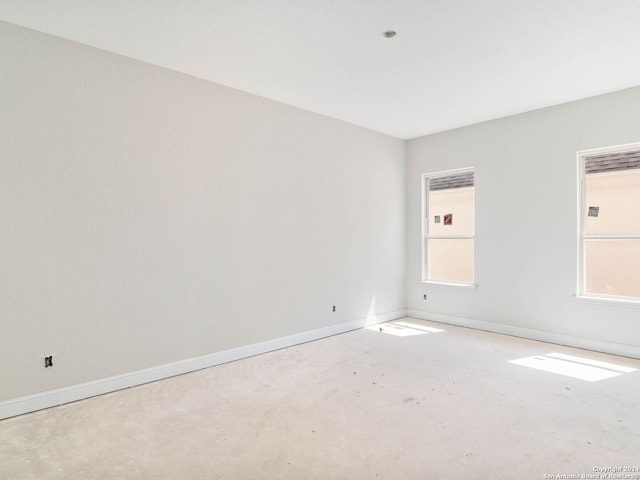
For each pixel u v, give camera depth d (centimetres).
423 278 575
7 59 266
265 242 415
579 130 420
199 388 318
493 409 275
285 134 432
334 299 487
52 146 284
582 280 428
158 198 338
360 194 520
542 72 348
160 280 340
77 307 297
